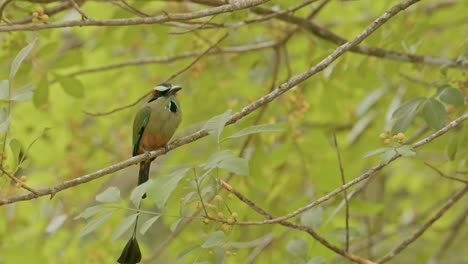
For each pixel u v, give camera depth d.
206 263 7.75
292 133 12.11
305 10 13.73
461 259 16.94
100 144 14.88
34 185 13.51
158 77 14.73
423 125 12.80
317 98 14.45
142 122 10.65
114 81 14.48
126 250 8.29
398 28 11.20
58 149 14.21
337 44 12.02
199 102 14.43
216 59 14.10
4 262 12.72
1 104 10.83
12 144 7.93
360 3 14.13
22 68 11.23
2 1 9.43
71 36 15.02
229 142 13.59
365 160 14.49
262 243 12.34
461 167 12.38
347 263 10.09
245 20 11.25
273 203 13.02
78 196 13.55
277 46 12.86
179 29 12.67
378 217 15.02
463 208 15.91
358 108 14.33
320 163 11.39
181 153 14.19
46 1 10.69
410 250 15.35
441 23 14.41
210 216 8.20
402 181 16.91
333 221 10.84
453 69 12.06
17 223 13.41
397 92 14.22
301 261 9.51
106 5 13.49
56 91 14.12
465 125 10.01
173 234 11.90
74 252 13.03
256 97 13.38
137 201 7.42
